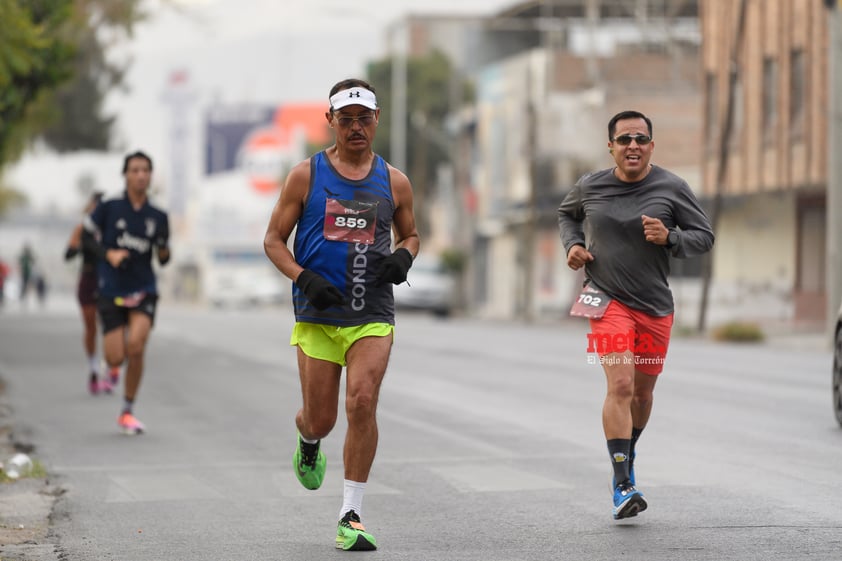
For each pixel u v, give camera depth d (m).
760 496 25.72
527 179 169.25
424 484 28.02
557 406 43.78
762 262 116.31
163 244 37.66
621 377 23.17
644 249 23.41
